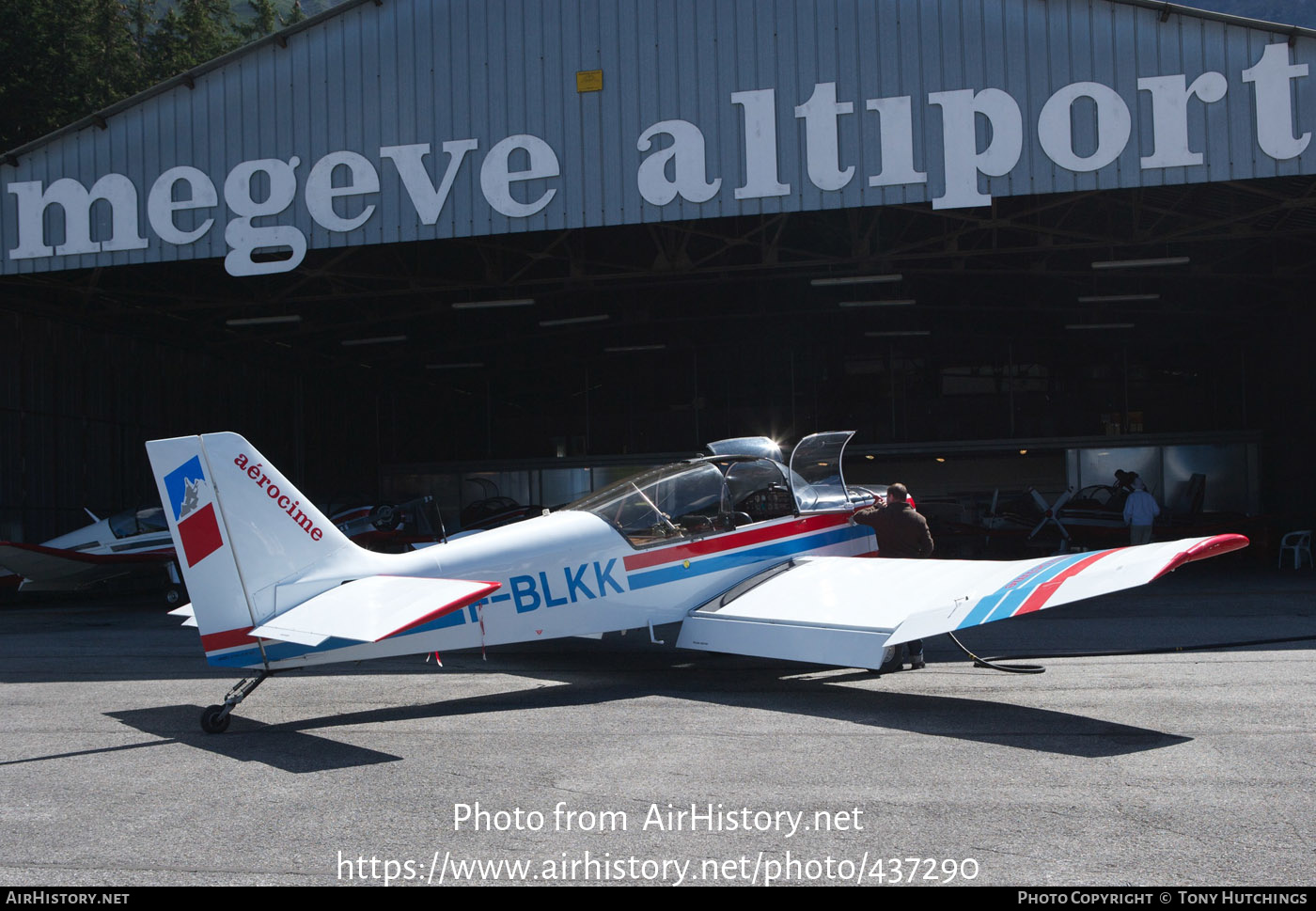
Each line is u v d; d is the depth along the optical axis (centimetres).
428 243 1673
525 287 1967
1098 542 2192
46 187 1412
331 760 495
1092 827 370
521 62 1344
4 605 1700
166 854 360
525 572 678
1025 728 541
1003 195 1262
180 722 596
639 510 734
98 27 3466
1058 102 1250
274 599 591
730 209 1302
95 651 970
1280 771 441
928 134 1273
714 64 1308
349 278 1800
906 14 1278
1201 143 1228
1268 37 1212
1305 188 1440
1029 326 2461
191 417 2122
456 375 2745
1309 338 1992
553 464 2689
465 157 1352
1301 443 2072
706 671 775
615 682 727
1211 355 2436
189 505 577
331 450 2627
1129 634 934
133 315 1833
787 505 809
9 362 1667
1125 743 500
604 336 2616
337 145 1375
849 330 2541
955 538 2342
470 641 654
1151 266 1738
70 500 1786
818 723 567
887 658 750
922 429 2517
